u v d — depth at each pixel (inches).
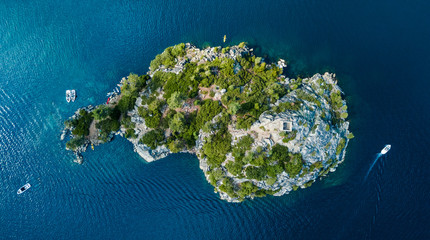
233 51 2918.3
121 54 3115.2
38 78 3125.0
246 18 3112.7
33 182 3024.1
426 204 2792.8
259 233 2839.6
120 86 3024.1
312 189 2849.4
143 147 2876.5
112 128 2891.2
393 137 2856.8
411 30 3031.5
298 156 2600.9
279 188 2765.7
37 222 3016.7
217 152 2723.9
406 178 2819.9
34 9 3201.3
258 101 2733.8
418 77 2930.6
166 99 2871.6
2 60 3159.5
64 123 2979.8
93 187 2997.0
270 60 2982.3
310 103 2723.9
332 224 2819.9
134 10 3198.8
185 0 3169.3
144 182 2955.2
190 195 2901.1
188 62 2930.6
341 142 2770.7
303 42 3026.6
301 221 2834.6
